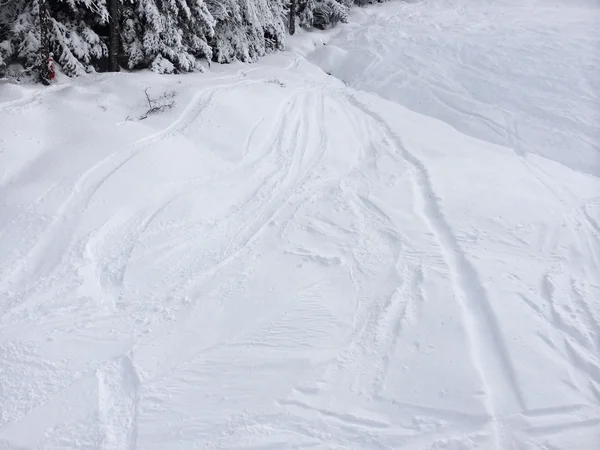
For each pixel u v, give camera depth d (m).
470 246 6.11
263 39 15.76
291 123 10.20
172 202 6.85
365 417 3.87
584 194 8.07
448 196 7.40
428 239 6.29
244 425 3.80
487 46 15.13
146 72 10.98
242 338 4.72
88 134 7.85
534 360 4.35
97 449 3.63
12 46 9.26
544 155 10.45
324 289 5.42
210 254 6.07
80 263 5.66
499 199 7.36
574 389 4.06
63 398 4.04
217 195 7.26
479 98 12.79
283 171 8.23
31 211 6.32
